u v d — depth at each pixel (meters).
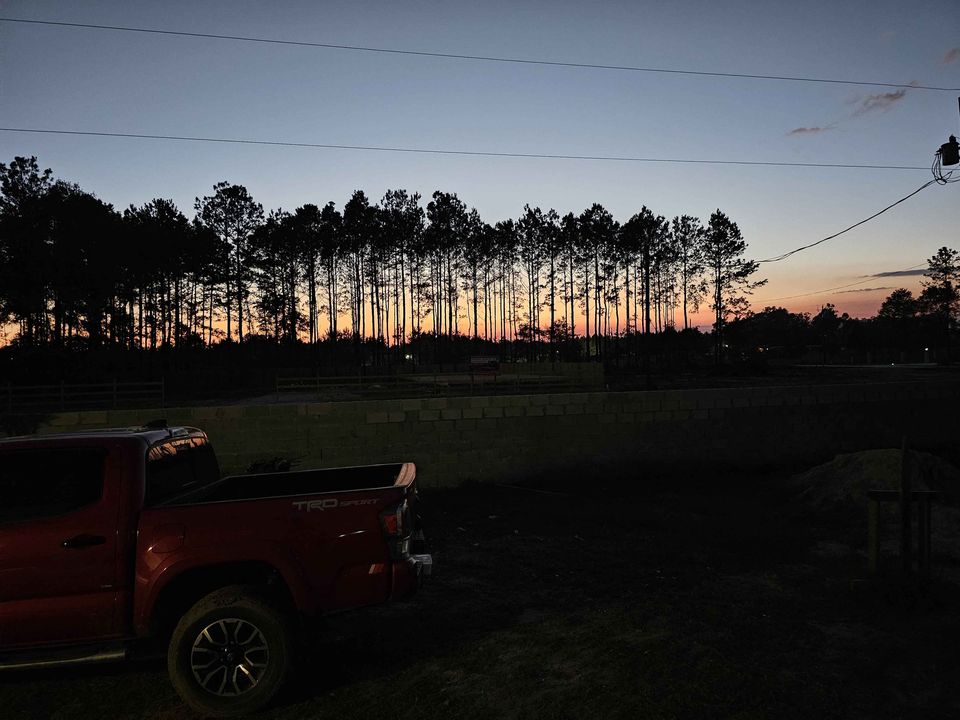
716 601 5.61
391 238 66.44
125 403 28.97
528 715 3.69
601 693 3.92
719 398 13.47
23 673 4.49
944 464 10.11
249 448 11.68
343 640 4.94
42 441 4.11
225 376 49.22
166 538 3.89
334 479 5.48
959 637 4.68
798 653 4.47
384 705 3.88
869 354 93.69
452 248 73.06
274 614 3.85
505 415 12.52
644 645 4.63
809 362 95.75
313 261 64.88
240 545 3.91
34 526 3.88
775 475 12.73
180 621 3.84
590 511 9.47
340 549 4.00
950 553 6.93
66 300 41.19
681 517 9.07
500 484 12.33
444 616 5.42
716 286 72.62
